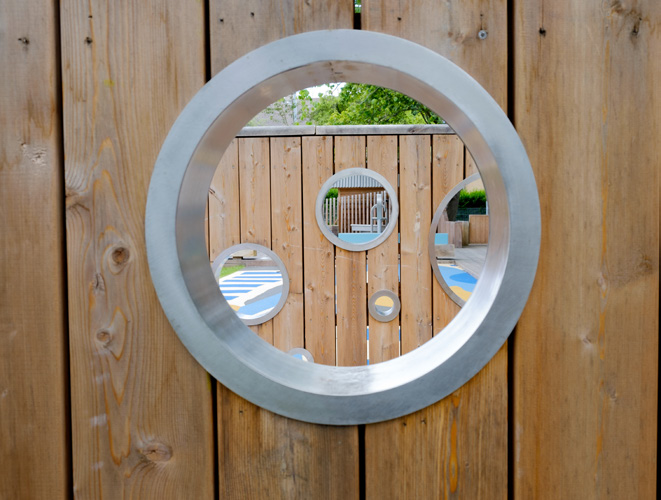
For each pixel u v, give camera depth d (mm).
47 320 865
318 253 3016
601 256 852
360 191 9945
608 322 856
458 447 860
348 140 2957
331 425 854
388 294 3027
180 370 857
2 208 860
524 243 836
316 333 3045
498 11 826
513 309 841
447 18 827
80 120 845
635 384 859
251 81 830
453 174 2951
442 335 965
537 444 863
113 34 836
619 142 847
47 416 868
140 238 850
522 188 834
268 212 2986
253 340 986
